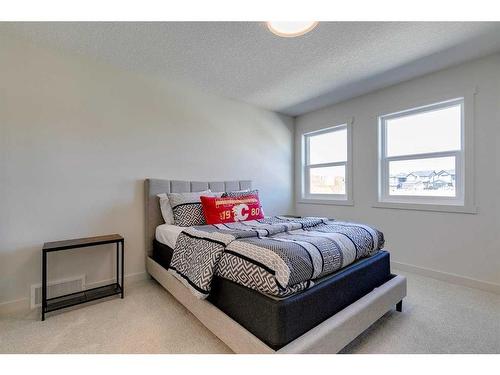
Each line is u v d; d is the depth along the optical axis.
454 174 2.55
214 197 2.56
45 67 2.07
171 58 2.29
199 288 1.47
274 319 1.16
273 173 3.85
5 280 1.90
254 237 1.72
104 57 2.27
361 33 1.92
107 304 2.04
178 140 2.85
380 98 3.03
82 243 1.99
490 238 2.28
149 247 2.58
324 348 1.25
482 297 2.14
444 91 2.51
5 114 1.90
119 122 2.45
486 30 1.89
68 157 2.17
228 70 2.53
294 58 2.29
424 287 2.36
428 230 2.66
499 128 2.22
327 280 1.45
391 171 3.03
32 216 2.01
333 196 3.71
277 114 3.90
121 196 2.46
